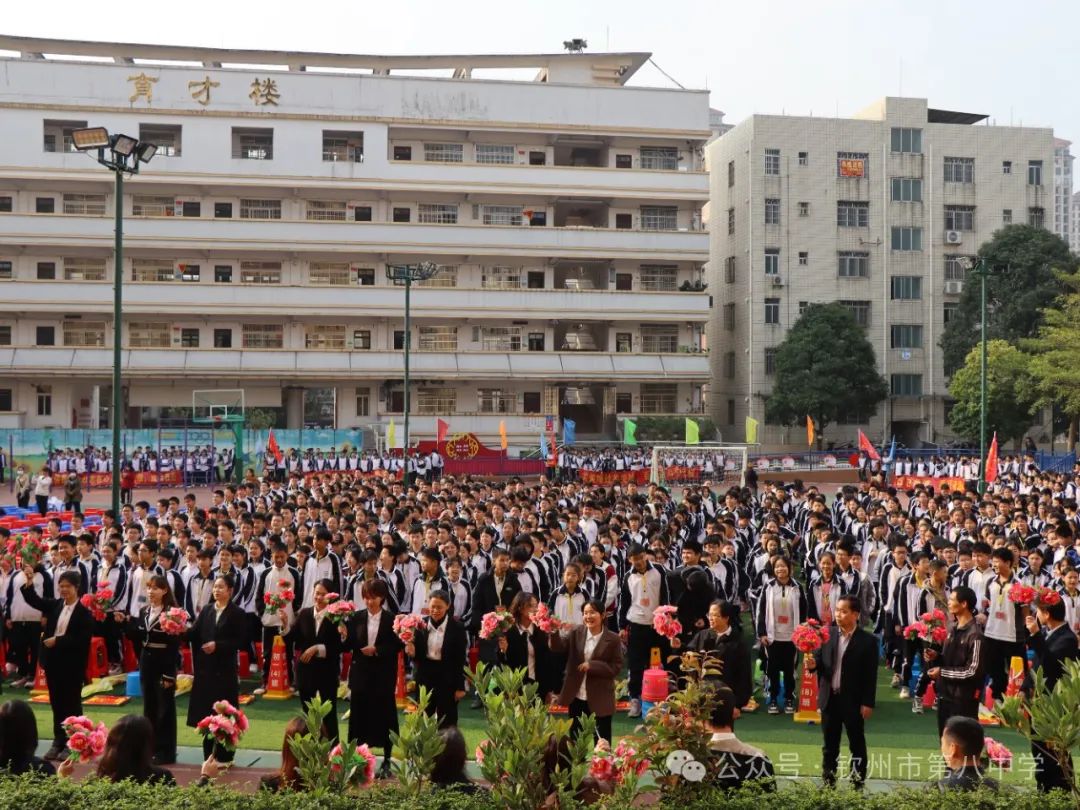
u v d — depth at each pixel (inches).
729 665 415.5
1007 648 515.2
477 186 2289.6
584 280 2475.4
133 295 2185.0
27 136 2132.1
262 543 629.9
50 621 460.4
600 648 416.5
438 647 426.9
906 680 565.3
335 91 2249.0
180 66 2193.7
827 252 2549.2
